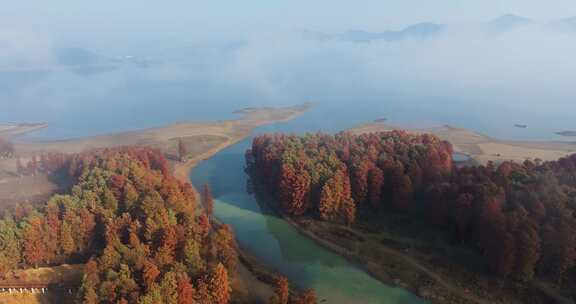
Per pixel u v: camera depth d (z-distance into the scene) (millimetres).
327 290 113000
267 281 114438
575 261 104812
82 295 89688
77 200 131125
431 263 118312
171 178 160625
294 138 197125
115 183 140875
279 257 130250
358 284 115500
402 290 111812
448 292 107562
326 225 142500
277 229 147625
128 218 121750
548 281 105750
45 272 106250
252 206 168000
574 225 102688
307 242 137625
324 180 146250
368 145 175000
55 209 124812
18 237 111438
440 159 153625
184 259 103000
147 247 104688
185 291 88812
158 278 92812
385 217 142250
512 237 103312
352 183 146125
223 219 157000
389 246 128000
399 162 145625
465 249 121000
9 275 105938
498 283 107438
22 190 174875
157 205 126438
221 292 93312
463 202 119500
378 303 107438
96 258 110250
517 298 102750
